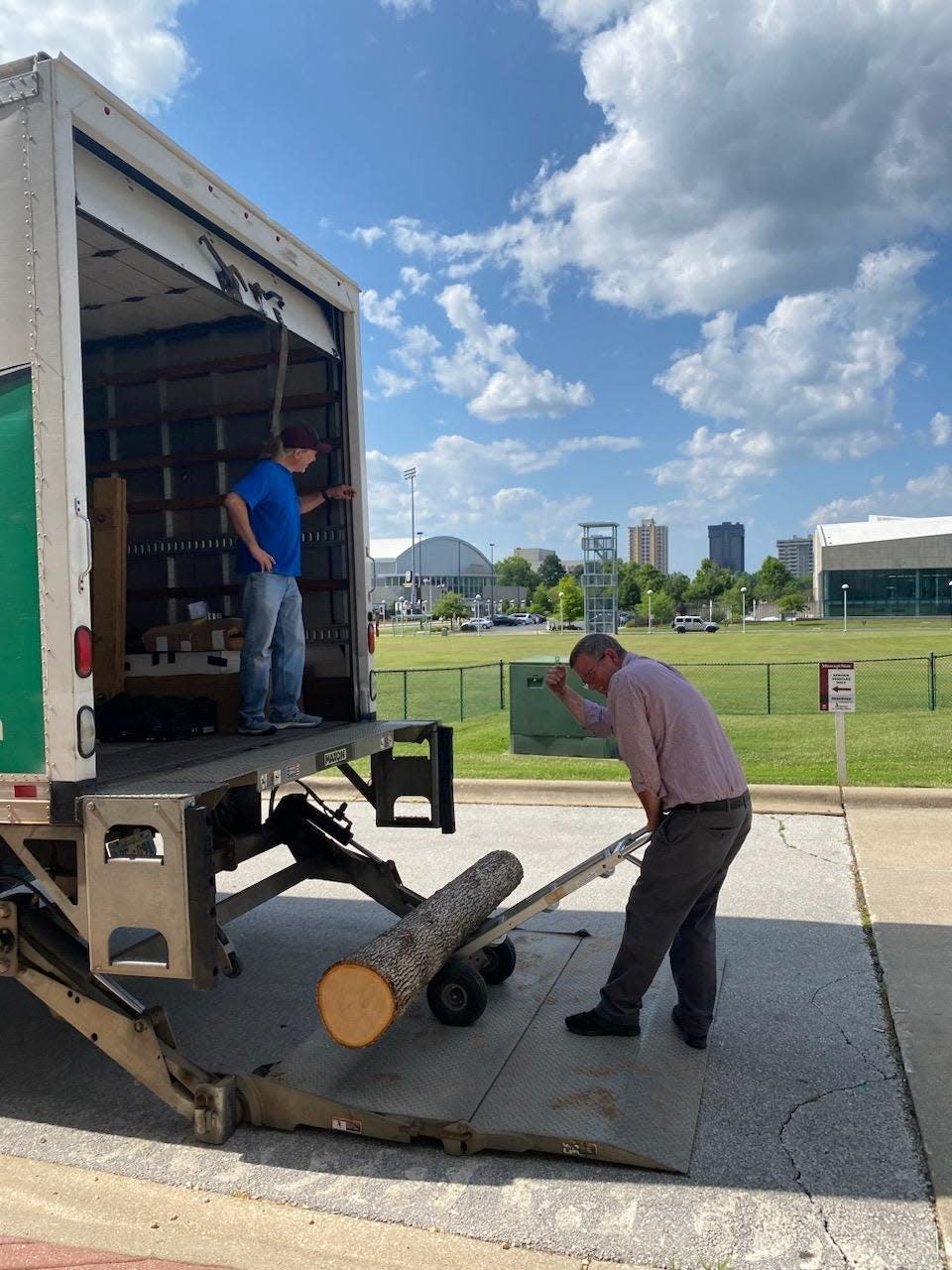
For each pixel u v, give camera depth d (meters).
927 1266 2.56
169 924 3.00
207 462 5.48
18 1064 3.98
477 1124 3.21
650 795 3.63
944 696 16.72
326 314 5.10
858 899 5.73
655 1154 3.04
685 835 3.64
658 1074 3.55
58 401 3.07
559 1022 4.01
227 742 4.57
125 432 5.66
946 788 8.16
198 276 3.98
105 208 3.45
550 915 5.56
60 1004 3.39
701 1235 2.70
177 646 5.26
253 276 4.39
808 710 14.96
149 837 3.46
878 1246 2.64
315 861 5.17
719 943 5.03
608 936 5.16
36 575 3.10
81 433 3.14
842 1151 3.09
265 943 5.39
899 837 7.03
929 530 90.25
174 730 4.67
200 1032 4.25
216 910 4.32
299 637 5.06
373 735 4.77
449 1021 3.99
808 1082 3.54
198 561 5.54
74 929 3.46
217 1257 2.67
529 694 10.97
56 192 3.06
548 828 7.79
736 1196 2.88
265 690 4.83
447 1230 2.76
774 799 8.23
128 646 5.67
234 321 5.34
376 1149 3.21
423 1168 3.09
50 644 3.10
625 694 3.69
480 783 9.09
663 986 4.45
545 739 10.95
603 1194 2.92
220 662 5.17
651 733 3.68
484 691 21.34
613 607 63.53
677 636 53.38
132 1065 3.35
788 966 4.68
